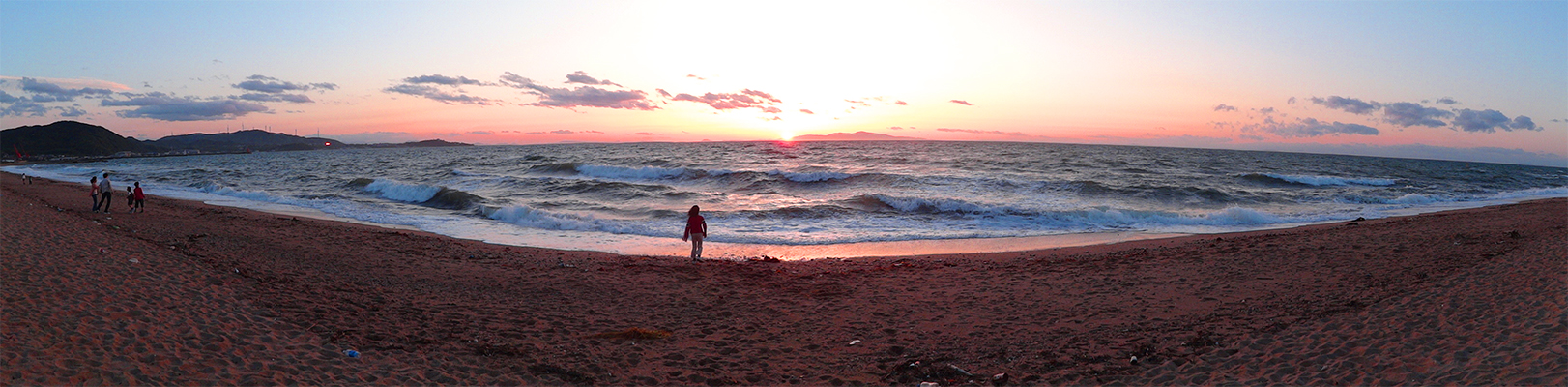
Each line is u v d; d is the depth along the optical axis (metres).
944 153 81.75
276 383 5.72
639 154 85.31
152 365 5.78
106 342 6.17
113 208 24.39
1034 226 20.94
